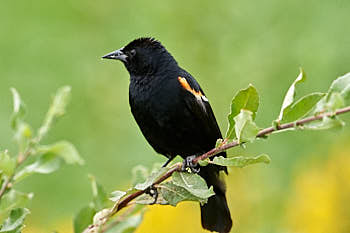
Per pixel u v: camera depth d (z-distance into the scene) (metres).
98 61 14.05
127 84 13.97
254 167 12.36
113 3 14.51
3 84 13.24
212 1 14.75
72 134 13.09
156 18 14.65
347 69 13.20
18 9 13.87
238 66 14.12
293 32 13.89
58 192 11.84
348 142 12.34
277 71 13.64
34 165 4.66
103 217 5.06
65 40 13.95
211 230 8.01
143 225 10.88
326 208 11.66
